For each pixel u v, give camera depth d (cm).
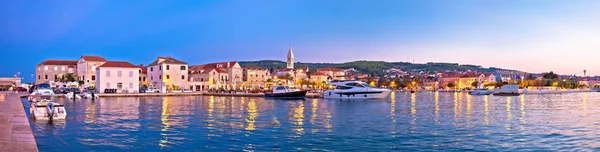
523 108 6016
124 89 11062
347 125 3566
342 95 9156
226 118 4150
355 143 2659
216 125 3534
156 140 2744
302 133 3072
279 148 2492
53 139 2772
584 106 6600
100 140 2742
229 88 15475
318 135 2975
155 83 12950
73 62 13962
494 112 5131
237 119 4050
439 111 5278
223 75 16288
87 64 12825
